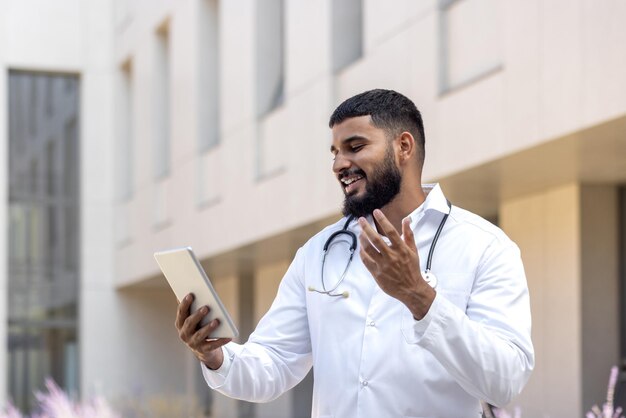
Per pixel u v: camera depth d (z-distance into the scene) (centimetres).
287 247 1371
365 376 266
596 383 891
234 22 1371
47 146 2000
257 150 1302
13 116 1989
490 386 246
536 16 752
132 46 1888
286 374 295
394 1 972
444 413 262
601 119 676
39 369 1978
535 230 963
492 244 269
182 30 1593
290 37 1195
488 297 262
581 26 697
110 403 1802
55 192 2002
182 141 1583
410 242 240
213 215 1445
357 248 280
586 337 893
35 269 1984
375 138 269
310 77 1134
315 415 280
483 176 882
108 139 1998
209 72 1526
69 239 2002
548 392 938
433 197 274
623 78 654
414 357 263
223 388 282
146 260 1784
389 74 983
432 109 902
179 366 2034
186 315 271
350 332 272
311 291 283
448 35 899
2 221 1919
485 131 820
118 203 1983
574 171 853
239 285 1748
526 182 908
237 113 1360
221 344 271
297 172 1168
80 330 1989
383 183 269
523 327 258
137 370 2012
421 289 241
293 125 1182
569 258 909
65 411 1014
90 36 2003
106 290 1998
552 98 732
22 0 1969
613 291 900
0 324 1925
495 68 821
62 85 2012
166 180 1672
